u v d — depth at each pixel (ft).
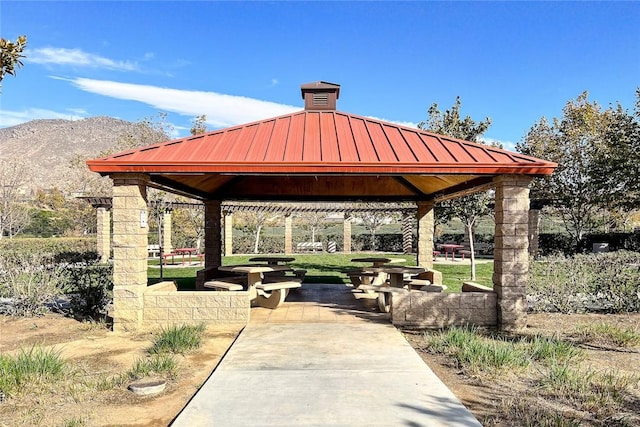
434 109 48.16
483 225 114.01
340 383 15.61
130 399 14.62
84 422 12.73
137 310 24.17
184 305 25.02
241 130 28.86
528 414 13.06
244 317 25.11
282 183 39.29
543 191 72.18
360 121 31.14
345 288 40.04
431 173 23.32
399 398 14.23
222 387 15.20
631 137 56.70
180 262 71.26
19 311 28.02
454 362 18.34
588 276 29.48
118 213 24.12
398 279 31.86
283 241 94.63
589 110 68.90
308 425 12.30
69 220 99.30
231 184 38.47
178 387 15.74
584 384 15.08
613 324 25.49
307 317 27.12
